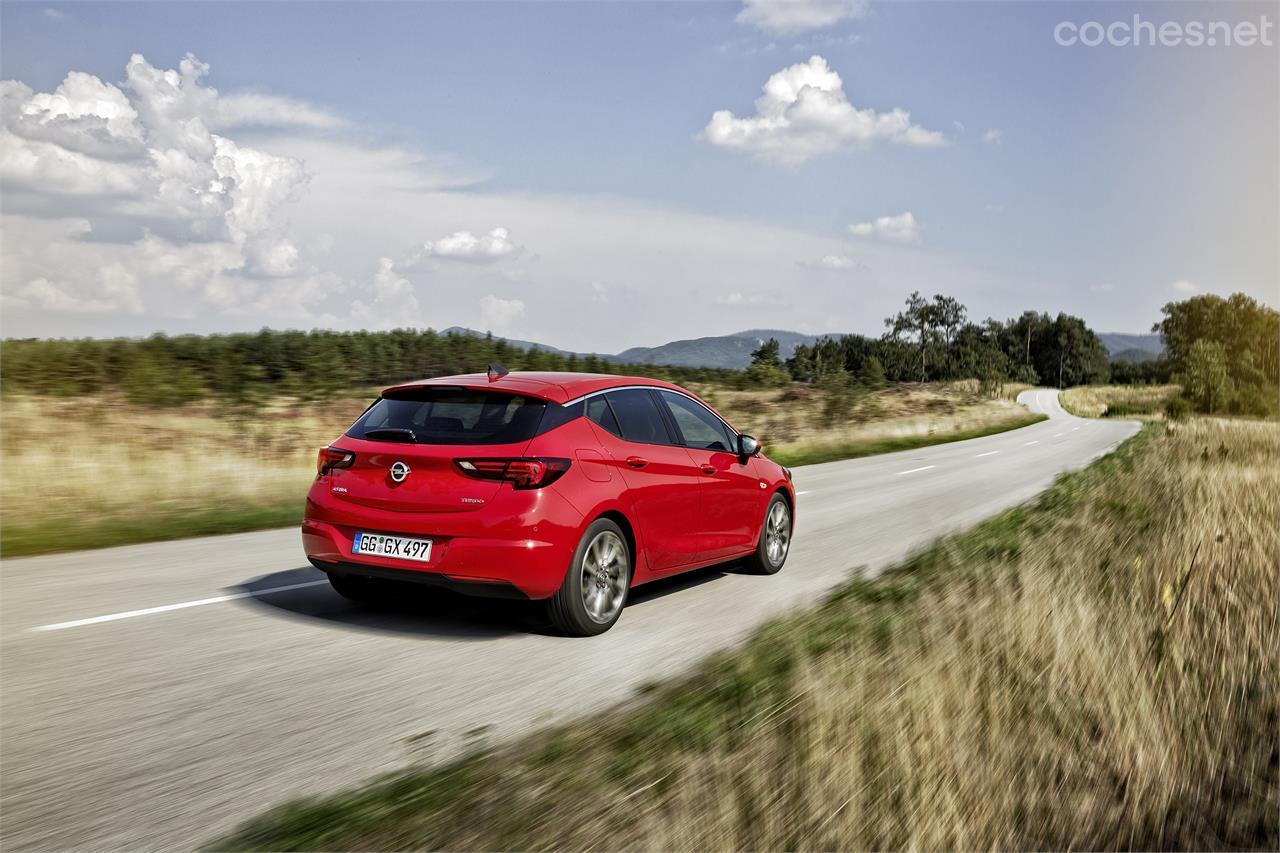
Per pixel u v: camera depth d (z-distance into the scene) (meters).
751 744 3.72
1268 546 7.55
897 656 4.76
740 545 7.52
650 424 6.61
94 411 18.95
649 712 4.28
